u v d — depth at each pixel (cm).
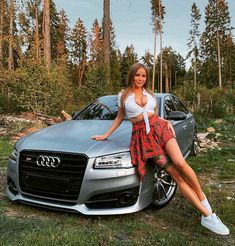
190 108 1789
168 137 349
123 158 361
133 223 364
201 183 543
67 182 363
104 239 323
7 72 1561
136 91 368
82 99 1741
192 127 682
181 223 370
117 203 363
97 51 4872
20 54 1462
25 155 390
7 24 2728
